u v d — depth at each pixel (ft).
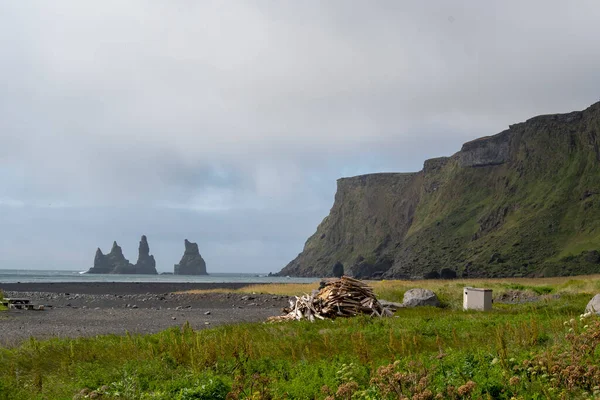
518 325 64.95
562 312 91.25
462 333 63.93
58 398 39.70
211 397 38.01
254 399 34.55
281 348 57.82
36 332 80.38
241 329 72.18
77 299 166.81
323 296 95.40
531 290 147.54
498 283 164.35
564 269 645.10
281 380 42.78
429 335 64.95
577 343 41.29
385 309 94.07
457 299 127.24
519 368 38.70
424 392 31.35
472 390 33.12
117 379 45.73
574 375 33.86
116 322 97.30
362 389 37.70
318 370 44.52
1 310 118.52
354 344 52.95
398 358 48.49
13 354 54.75
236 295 177.47
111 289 276.62
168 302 156.35
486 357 43.52
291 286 211.41
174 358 52.54
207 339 62.49
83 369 49.60
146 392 40.42
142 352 56.49
